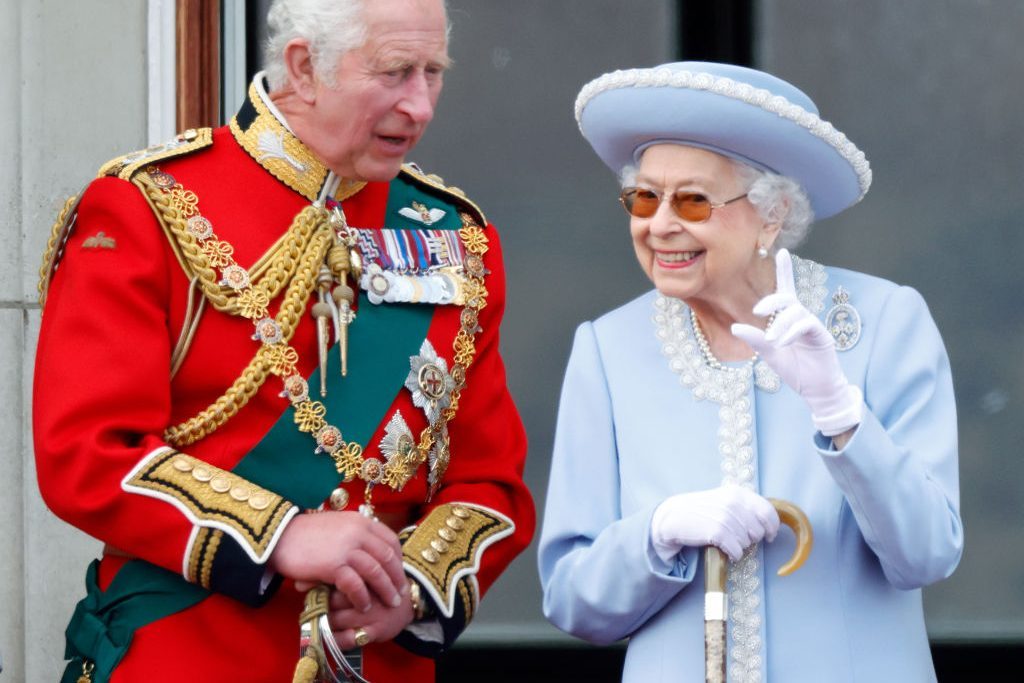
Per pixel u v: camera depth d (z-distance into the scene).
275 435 13.85
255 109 14.38
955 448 13.49
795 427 13.64
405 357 14.29
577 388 14.16
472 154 20.19
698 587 13.53
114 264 13.76
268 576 13.41
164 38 18.58
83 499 13.43
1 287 18.02
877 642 13.29
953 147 19.95
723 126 13.16
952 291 19.95
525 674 20.05
